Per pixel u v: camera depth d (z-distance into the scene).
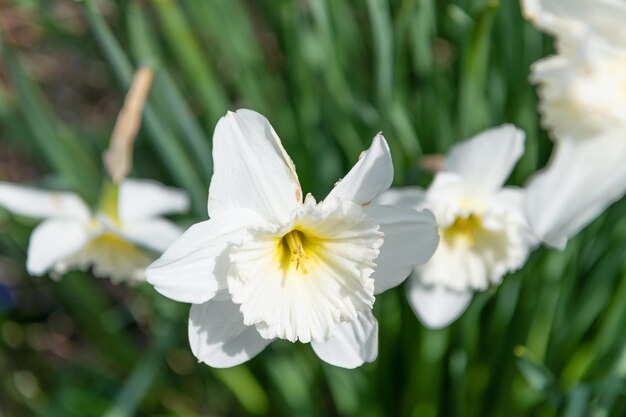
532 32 0.59
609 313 0.61
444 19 0.67
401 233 0.45
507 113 0.60
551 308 0.62
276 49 0.77
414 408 0.65
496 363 0.64
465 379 0.63
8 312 0.79
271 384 0.67
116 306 0.79
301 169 0.66
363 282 0.45
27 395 0.74
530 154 0.60
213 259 0.44
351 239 0.45
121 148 0.54
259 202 0.44
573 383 0.63
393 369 0.66
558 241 0.48
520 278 0.59
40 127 0.61
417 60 0.64
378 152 0.44
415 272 0.54
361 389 0.63
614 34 0.46
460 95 0.62
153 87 0.60
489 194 0.53
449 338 0.63
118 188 0.55
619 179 0.45
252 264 0.44
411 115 0.68
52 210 0.56
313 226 0.45
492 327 0.62
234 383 0.67
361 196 0.45
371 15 0.57
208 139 0.65
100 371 0.73
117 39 0.66
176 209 0.59
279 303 0.46
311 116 0.66
